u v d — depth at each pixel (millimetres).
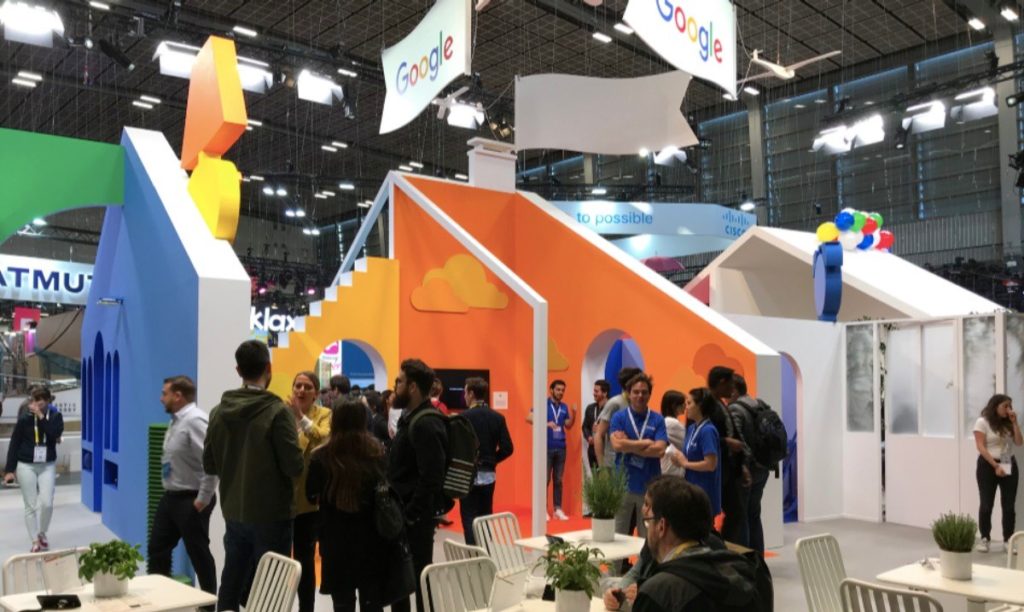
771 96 19719
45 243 25328
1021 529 7945
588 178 22859
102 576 3324
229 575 4152
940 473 8641
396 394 4273
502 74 17688
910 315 9141
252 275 23688
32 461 7535
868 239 11172
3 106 18828
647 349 8367
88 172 7926
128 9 13102
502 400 9750
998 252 16703
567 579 2982
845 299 10820
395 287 9102
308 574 4648
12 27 11227
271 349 8258
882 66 17688
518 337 9906
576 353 9203
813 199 19469
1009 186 16344
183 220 6770
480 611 3438
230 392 4207
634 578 3262
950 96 15156
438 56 6473
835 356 9500
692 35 5309
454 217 9656
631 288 8594
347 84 16016
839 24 15742
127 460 7629
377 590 3719
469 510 6215
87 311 10641
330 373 16828
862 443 9320
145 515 6875
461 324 9547
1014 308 16328
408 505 4066
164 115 19656
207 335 6113
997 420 7582
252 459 4066
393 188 9336
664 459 6098
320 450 3758
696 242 15039
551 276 9586
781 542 7711
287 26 14914
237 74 6781
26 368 17453
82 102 18594
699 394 5523
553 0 14016
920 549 7629
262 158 23000
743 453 5645
